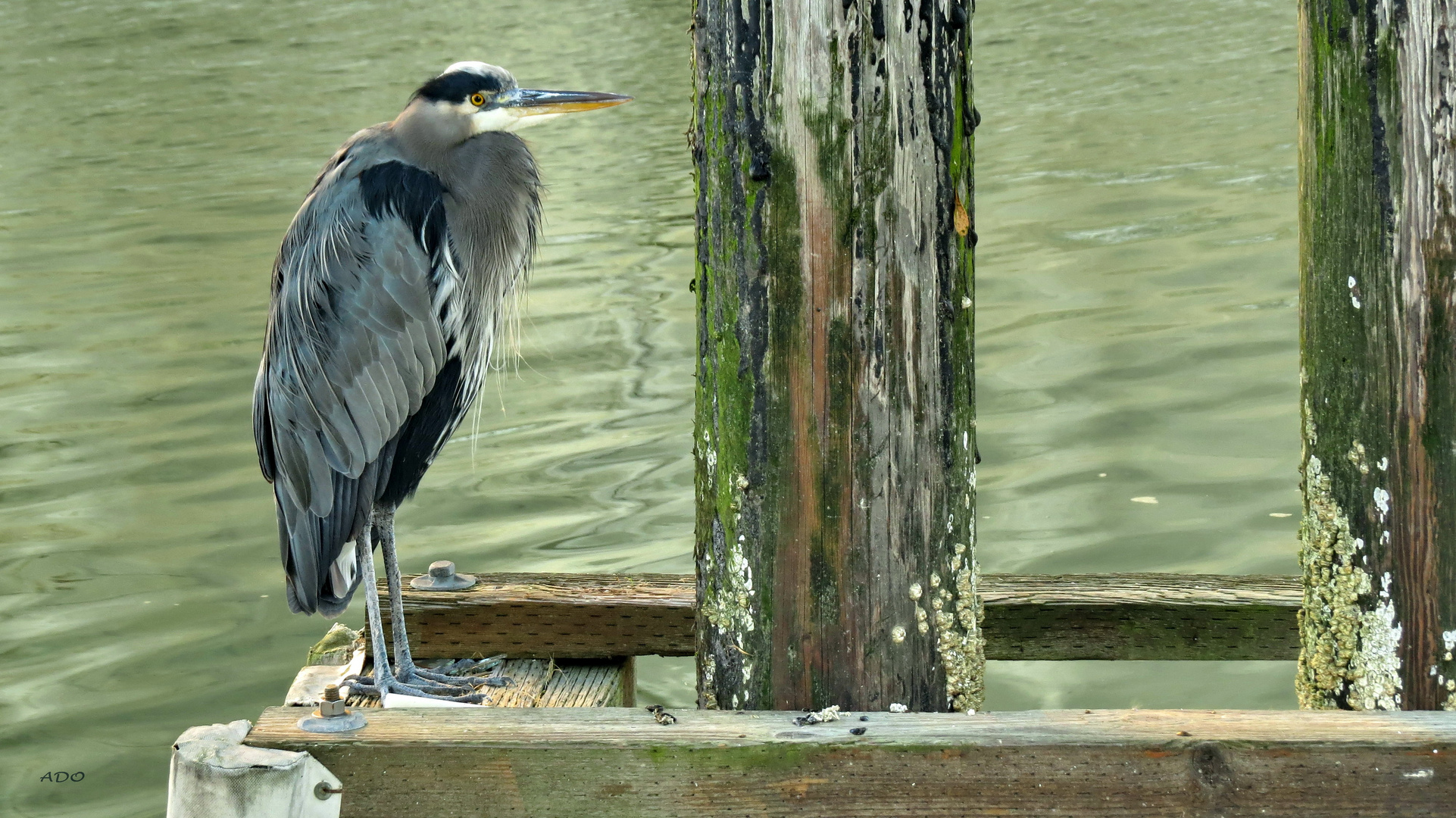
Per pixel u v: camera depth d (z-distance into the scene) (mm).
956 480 5758
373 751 5453
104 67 46438
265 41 50969
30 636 11352
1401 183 5676
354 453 7863
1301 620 6312
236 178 29094
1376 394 5820
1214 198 23266
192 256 23078
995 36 45188
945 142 5512
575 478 14133
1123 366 16016
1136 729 5410
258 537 13102
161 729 10047
